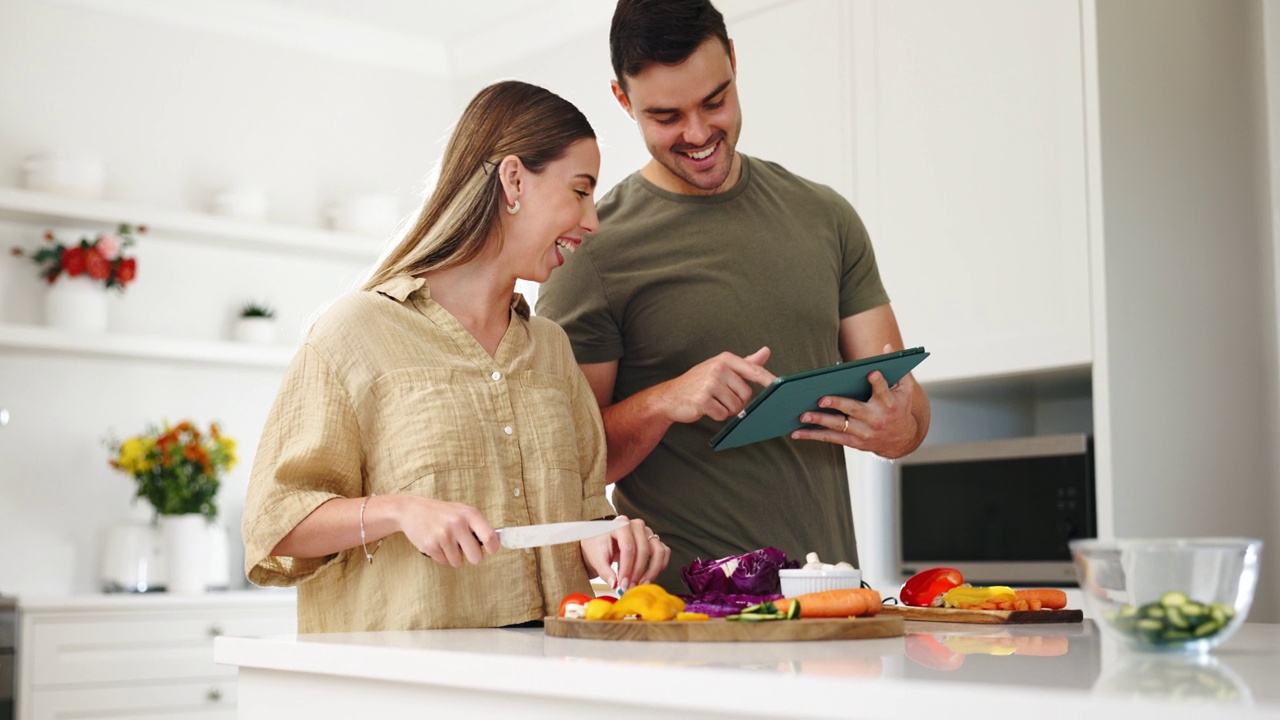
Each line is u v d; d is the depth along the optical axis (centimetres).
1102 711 63
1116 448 260
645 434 182
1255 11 299
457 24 462
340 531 137
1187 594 90
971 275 290
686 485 192
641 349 196
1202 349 281
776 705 75
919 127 302
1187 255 281
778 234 199
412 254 158
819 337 200
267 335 441
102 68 428
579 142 162
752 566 141
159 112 438
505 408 154
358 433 148
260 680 119
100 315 409
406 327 152
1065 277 272
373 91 482
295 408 146
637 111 187
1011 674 79
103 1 428
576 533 129
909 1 306
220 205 432
